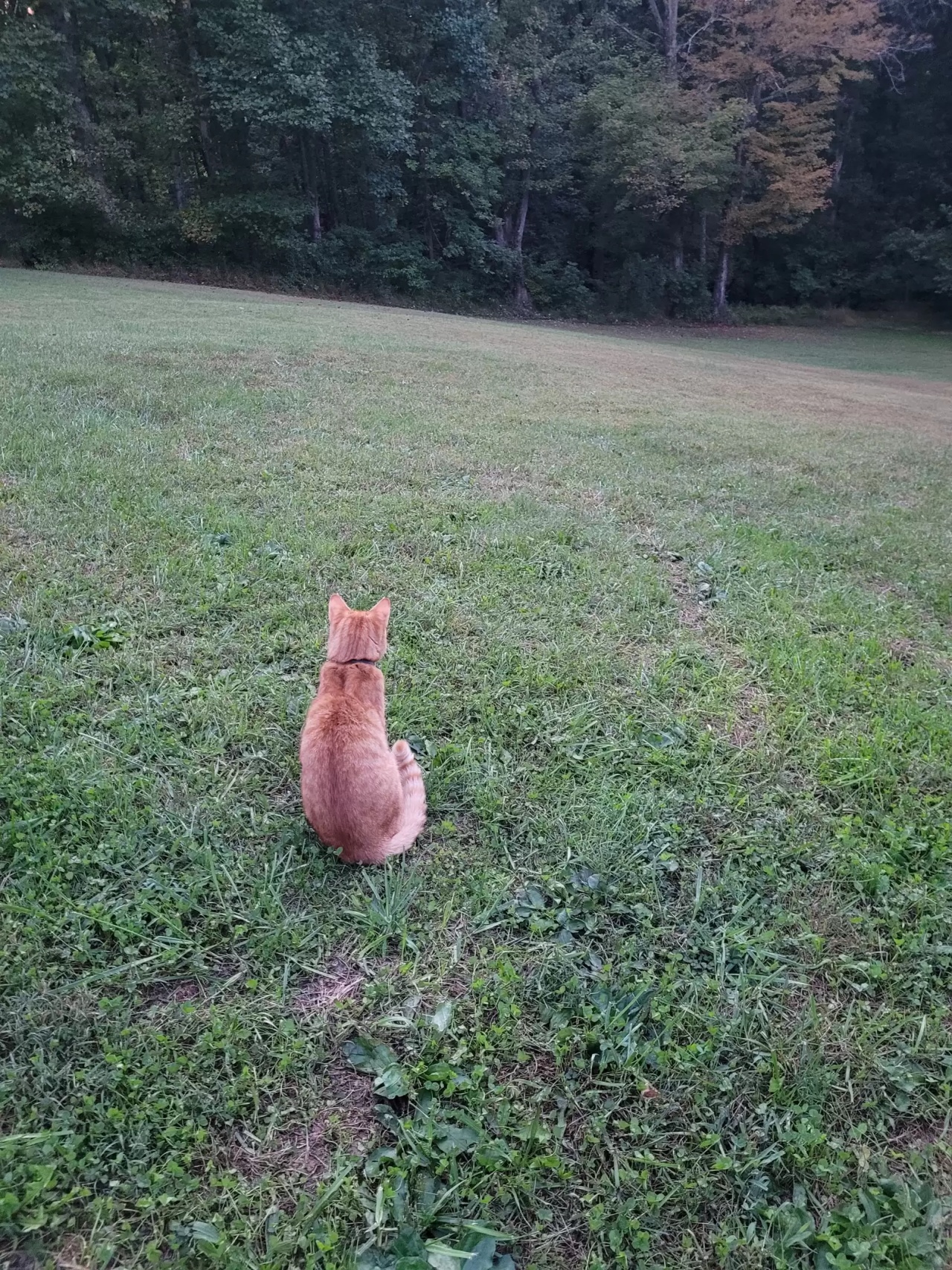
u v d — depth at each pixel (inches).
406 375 197.6
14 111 417.4
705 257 673.0
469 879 54.0
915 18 643.5
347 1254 36.2
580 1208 39.2
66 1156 38.0
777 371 348.2
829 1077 44.6
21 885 49.4
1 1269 34.9
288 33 435.8
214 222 478.6
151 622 75.2
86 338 193.0
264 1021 44.6
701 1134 42.1
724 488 134.1
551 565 94.7
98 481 101.2
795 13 555.8
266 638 74.9
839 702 74.9
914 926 53.8
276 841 55.2
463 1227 37.6
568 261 642.8
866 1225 39.0
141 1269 35.4
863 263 725.9
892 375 406.9
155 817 55.1
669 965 49.5
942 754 69.1
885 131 722.2
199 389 151.2
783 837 60.0
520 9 561.3
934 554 112.5
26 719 61.9
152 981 46.1
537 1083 43.5
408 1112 42.2
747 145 587.5
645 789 62.6
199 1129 39.8
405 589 86.9
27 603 75.4
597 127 569.6
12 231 438.6
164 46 451.2
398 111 466.9
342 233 528.7
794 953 51.9
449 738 66.6
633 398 207.0
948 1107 44.4
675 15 594.2
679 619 87.7
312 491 108.3
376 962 48.9
